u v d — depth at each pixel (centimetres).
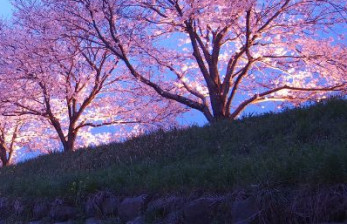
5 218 1050
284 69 1705
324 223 523
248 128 962
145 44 1549
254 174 628
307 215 538
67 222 885
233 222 603
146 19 1538
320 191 537
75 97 2002
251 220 577
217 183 671
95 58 1952
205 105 1504
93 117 2241
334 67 1617
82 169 1191
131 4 1481
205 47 1559
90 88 2170
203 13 1418
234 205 608
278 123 905
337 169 534
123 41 1513
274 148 780
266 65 1709
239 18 1566
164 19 1522
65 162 1381
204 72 1507
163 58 1622
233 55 1619
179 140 1066
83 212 878
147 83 1508
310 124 823
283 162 617
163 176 784
